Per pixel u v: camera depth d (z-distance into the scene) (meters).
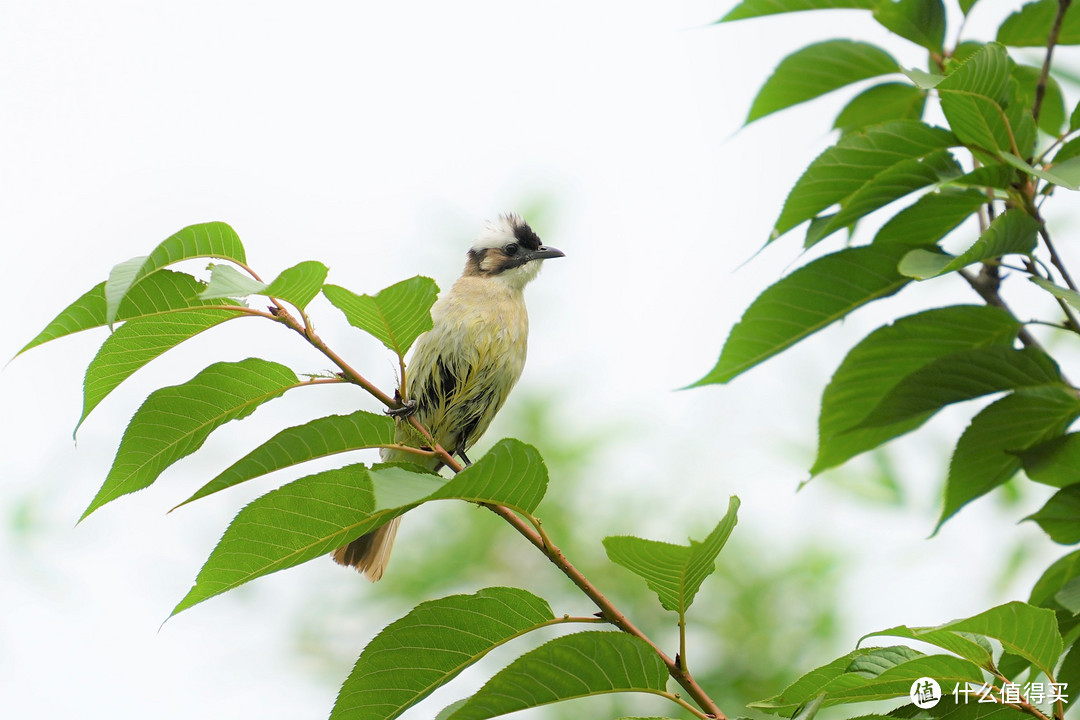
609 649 4.79
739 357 6.99
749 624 11.27
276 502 4.86
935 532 6.78
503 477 4.71
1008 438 6.56
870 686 5.04
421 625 5.07
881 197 6.52
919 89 8.06
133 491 5.48
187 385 5.34
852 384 6.93
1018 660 5.89
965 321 6.56
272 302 5.54
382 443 5.41
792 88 8.10
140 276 4.84
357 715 5.08
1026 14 7.49
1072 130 6.24
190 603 4.91
